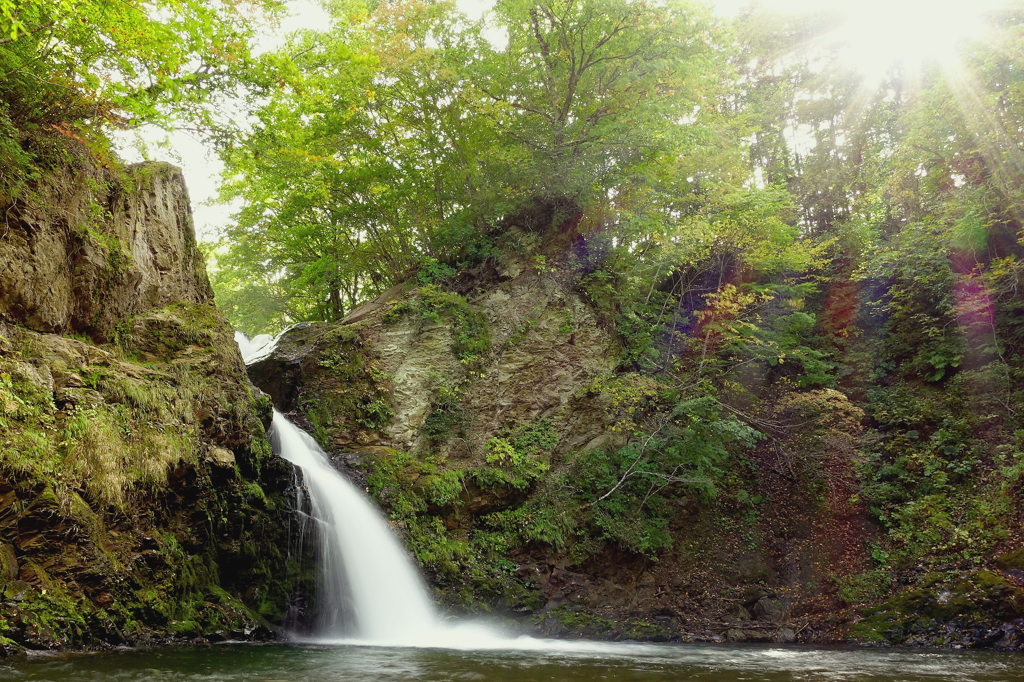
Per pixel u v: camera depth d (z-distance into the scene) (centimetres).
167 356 1043
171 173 1285
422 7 1766
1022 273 1812
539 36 1972
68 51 912
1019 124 1719
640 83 1967
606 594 1491
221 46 1031
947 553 1434
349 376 1661
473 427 1684
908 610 1333
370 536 1295
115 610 704
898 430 1816
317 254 2191
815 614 1451
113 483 761
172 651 689
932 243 1858
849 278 2247
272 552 1020
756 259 1977
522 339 1828
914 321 2038
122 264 1045
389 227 2086
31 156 893
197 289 1305
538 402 1767
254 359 1678
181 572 830
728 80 2358
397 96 1914
